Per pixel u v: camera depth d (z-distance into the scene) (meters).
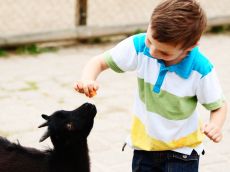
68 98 6.81
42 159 4.03
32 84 7.25
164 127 3.56
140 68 3.58
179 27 3.10
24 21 9.78
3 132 5.72
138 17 10.52
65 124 3.82
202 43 9.60
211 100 3.46
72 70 7.90
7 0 11.05
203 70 3.44
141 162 3.77
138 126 3.69
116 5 11.23
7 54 8.54
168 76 3.47
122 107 6.60
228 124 6.12
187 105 3.52
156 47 3.20
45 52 8.75
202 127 3.40
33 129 5.83
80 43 9.32
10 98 6.72
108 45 9.35
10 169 4.04
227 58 8.73
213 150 5.49
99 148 5.48
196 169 3.71
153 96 3.54
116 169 5.08
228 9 11.48
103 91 7.13
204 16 3.23
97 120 6.17
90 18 10.23
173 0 3.18
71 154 3.93
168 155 3.64
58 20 9.95
